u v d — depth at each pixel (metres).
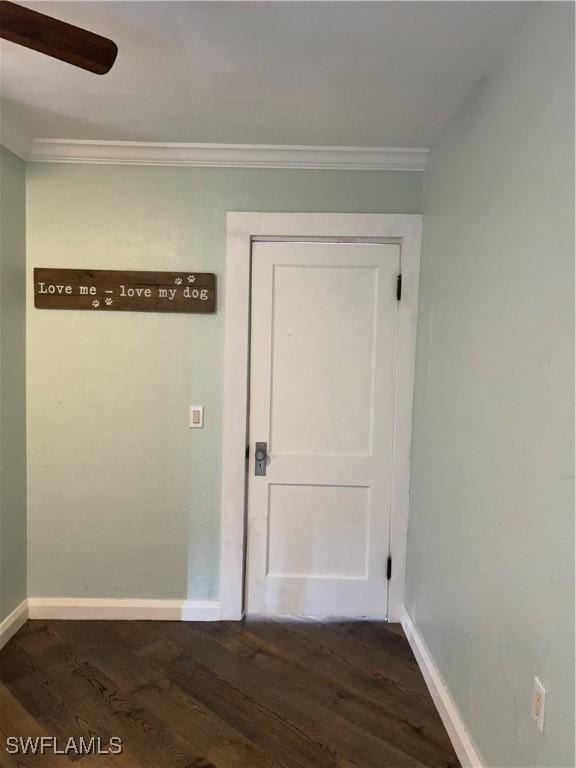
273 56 1.66
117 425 2.62
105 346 2.59
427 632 2.28
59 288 2.54
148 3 1.40
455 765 1.81
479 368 1.75
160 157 2.50
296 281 2.59
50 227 2.53
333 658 2.40
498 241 1.61
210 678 2.24
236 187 2.54
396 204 2.54
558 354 1.24
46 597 2.68
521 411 1.43
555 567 1.25
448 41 1.55
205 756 1.83
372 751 1.86
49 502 2.64
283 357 2.62
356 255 2.58
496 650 1.58
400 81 1.81
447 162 2.16
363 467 2.65
